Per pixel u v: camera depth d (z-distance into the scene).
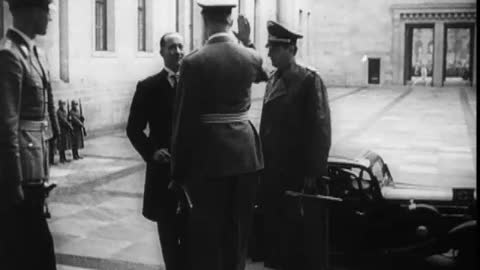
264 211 5.96
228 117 4.26
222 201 4.31
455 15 47.69
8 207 4.18
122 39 23.19
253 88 36.56
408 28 50.31
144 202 5.50
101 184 12.24
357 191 7.02
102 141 19.20
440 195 7.04
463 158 16.09
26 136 4.18
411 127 22.62
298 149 5.73
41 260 4.36
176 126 4.24
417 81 50.59
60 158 14.90
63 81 19.56
